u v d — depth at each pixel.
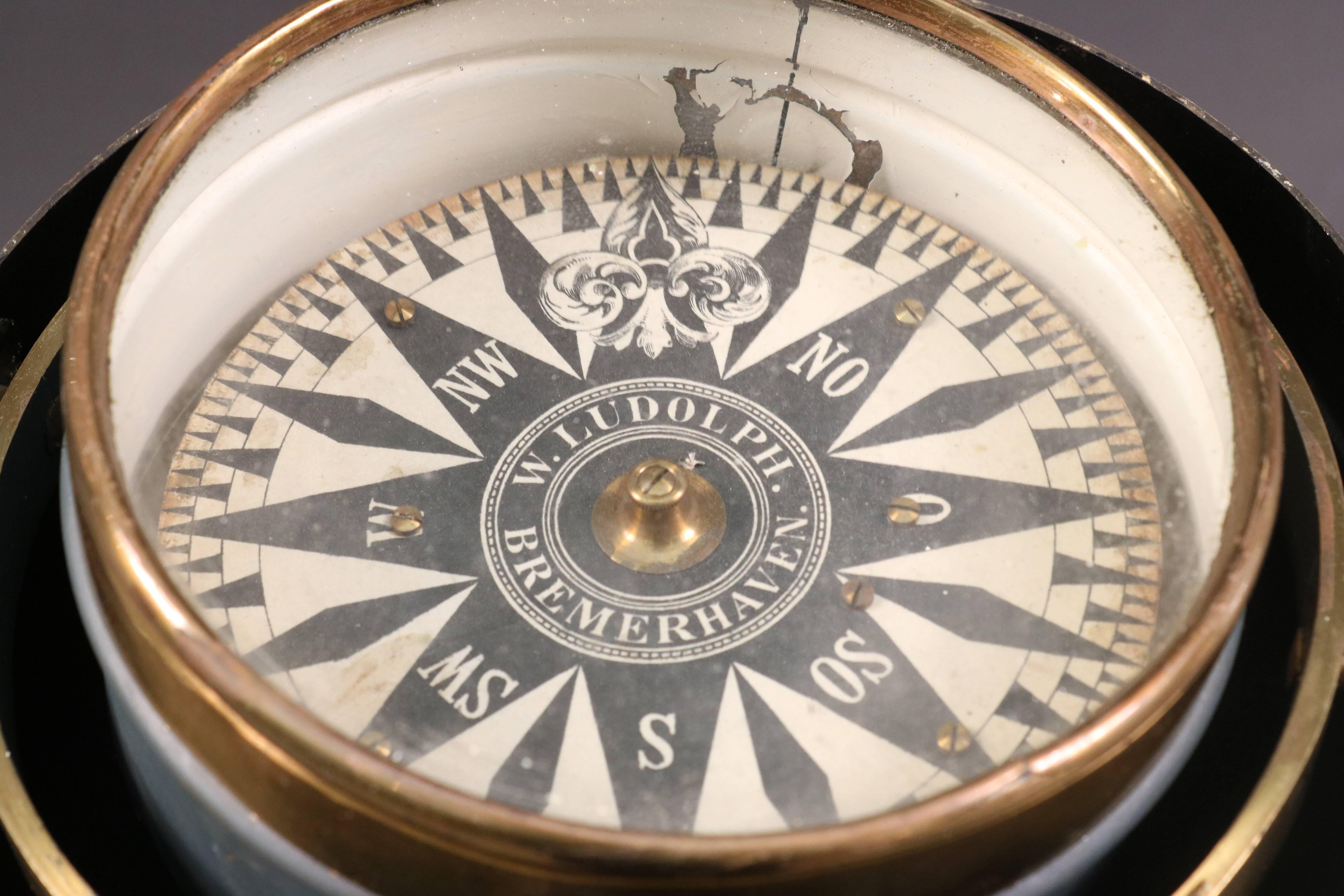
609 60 0.59
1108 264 0.56
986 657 0.52
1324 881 0.55
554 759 0.51
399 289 0.58
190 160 0.53
